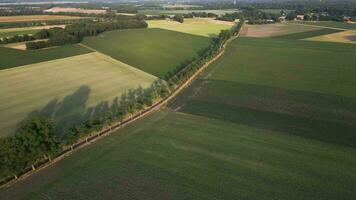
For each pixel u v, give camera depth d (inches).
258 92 2659.9
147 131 1936.5
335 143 1771.7
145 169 1530.5
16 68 3284.9
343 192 1357.0
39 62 3533.5
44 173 1520.7
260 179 1445.6
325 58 3875.5
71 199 1332.4
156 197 1333.7
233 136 1861.5
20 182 1457.9
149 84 2893.7
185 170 1518.2
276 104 2385.6
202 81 2979.8
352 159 1604.3
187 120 2094.0
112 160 1614.2
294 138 1830.7
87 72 3213.6
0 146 1430.9
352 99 2472.9
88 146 1768.0
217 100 2476.6
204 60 3560.5
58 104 2391.7
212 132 1916.8
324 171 1502.2
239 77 3097.9
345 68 3390.7
